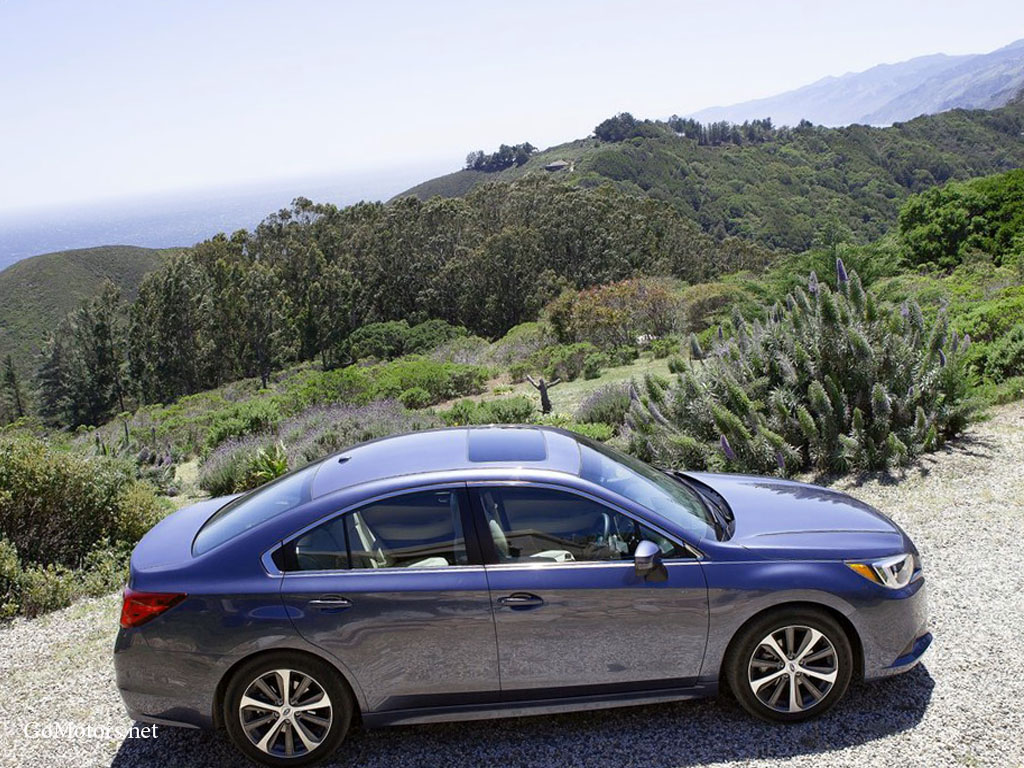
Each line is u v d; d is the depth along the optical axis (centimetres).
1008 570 492
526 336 3528
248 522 366
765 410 787
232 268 8825
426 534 350
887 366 762
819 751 333
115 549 732
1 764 367
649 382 852
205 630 336
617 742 351
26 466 718
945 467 691
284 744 346
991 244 4628
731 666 354
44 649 514
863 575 355
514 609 340
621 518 358
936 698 364
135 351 9019
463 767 340
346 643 337
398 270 9050
